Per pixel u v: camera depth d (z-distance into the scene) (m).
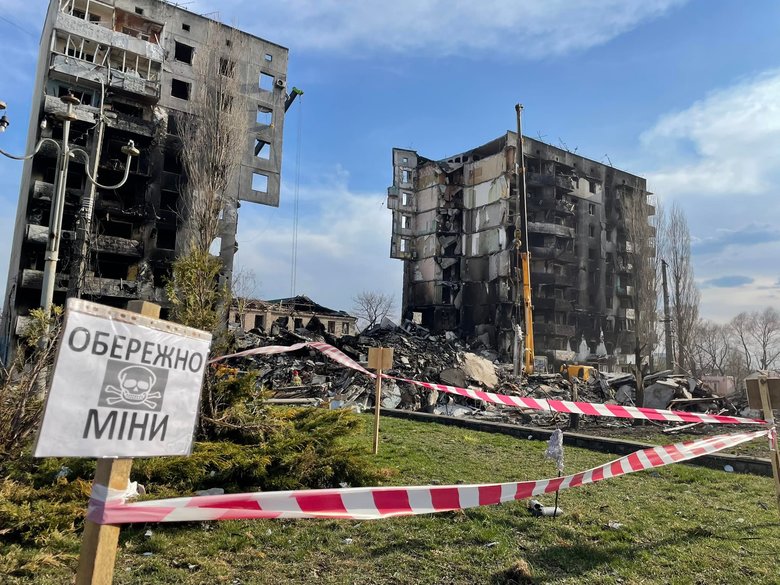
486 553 4.69
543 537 5.15
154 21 37.50
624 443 10.45
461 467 8.46
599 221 59.41
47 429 1.86
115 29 36.94
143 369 2.18
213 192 27.89
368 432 11.98
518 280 35.22
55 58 32.53
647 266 42.88
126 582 3.87
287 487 5.86
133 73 35.38
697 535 5.36
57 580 3.80
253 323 52.16
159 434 2.23
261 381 22.31
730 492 7.41
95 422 2.00
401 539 4.97
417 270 59.06
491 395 7.09
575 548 4.88
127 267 34.75
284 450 6.34
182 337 2.36
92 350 2.01
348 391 20.39
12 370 5.68
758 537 5.33
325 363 24.91
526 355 31.70
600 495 6.87
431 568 4.38
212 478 5.77
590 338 56.56
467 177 57.88
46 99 32.31
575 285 56.44
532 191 55.09
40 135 32.62
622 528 5.50
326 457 6.49
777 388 5.26
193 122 32.28
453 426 14.30
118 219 35.00
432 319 55.97
